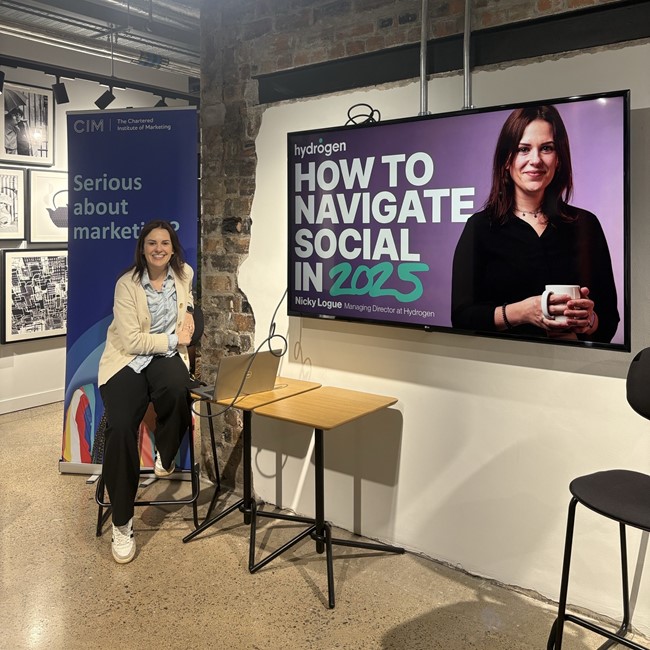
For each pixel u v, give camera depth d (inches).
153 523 133.0
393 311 113.5
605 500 78.6
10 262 207.0
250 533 122.3
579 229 93.0
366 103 120.0
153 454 156.7
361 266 116.6
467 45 104.2
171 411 127.0
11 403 214.4
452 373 112.7
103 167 151.8
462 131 102.3
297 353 134.0
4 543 123.9
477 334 104.3
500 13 101.9
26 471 161.9
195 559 118.1
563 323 95.7
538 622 99.4
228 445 149.4
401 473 120.6
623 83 92.1
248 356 116.6
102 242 152.9
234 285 144.2
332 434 129.6
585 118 90.9
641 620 96.4
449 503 115.0
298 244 125.0
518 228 98.4
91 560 117.6
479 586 109.7
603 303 92.0
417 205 108.3
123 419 117.6
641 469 95.3
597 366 97.7
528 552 106.5
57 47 213.0
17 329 210.8
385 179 111.5
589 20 94.3
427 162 106.3
